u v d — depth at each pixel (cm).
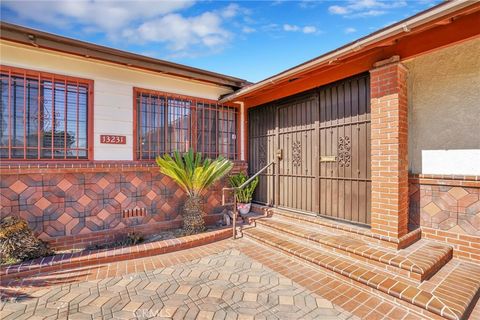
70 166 396
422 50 293
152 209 483
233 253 406
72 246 402
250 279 317
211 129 584
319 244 377
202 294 281
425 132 356
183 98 539
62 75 406
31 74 381
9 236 342
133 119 473
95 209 425
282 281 311
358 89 388
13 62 368
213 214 562
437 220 341
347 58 348
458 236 321
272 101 554
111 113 450
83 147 428
